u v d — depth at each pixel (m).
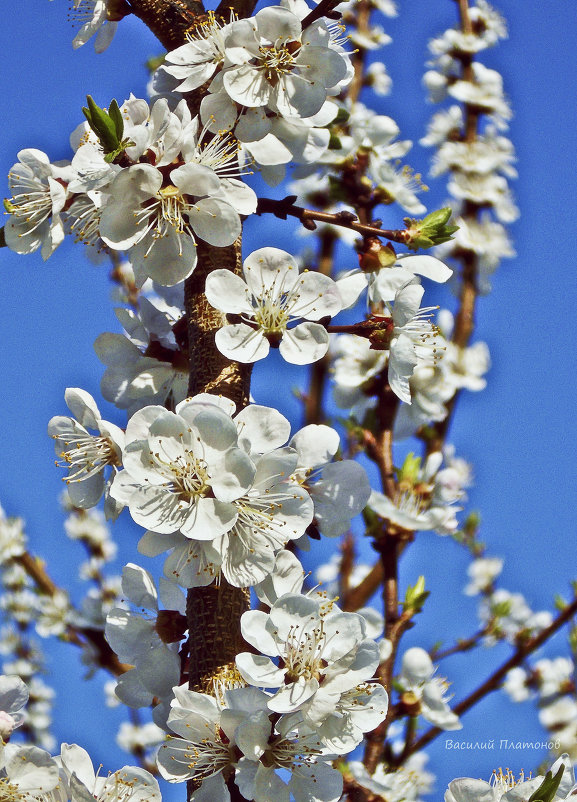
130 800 0.51
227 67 0.54
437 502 0.65
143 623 0.53
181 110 0.53
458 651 0.67
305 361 0.53
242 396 0.53
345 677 0.50
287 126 0.55
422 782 0.65
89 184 0.52
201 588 0.52
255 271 0.54
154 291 0.57
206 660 0.51
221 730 0.50
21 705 0.52
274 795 0.50
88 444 0.54
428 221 0.56
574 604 0.67
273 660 0.51
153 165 0.53
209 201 0.53
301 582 0.52
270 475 0.51
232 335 0.53
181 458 0.51
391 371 0.55
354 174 0.67
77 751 0.51
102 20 0.57
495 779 0.54
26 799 0.51
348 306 0.56
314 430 0.53
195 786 0.51
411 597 0.61
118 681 0.53
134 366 0.56
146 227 0.53
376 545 0.62
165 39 0.57
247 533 0.51
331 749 0.50
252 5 0.57
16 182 0.55
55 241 0.54
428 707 0.62
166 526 0.51
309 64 0.54
